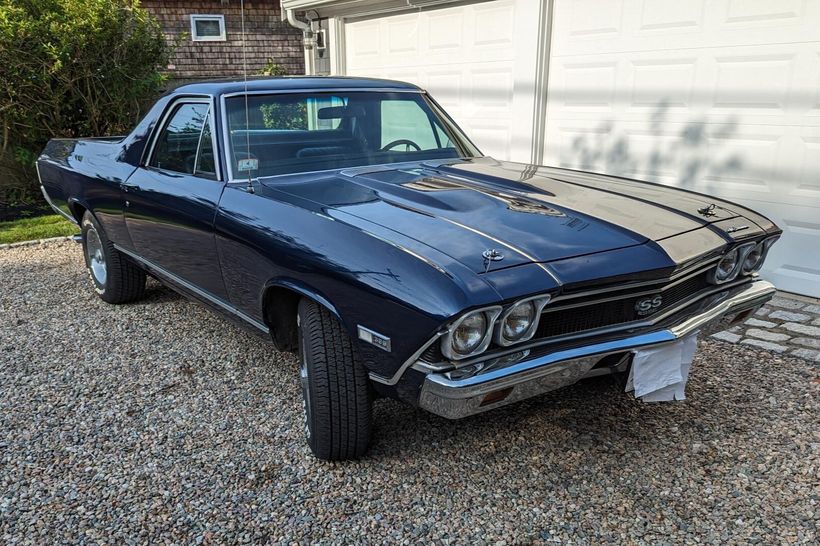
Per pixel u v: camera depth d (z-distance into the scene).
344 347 2.56
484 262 2.22
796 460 2.76
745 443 2.90
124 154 4.16
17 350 4.07
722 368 3.66
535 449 2.88
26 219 8.16
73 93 8.65
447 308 2.06
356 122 3.68
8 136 8.66
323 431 2.65
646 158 5.50
